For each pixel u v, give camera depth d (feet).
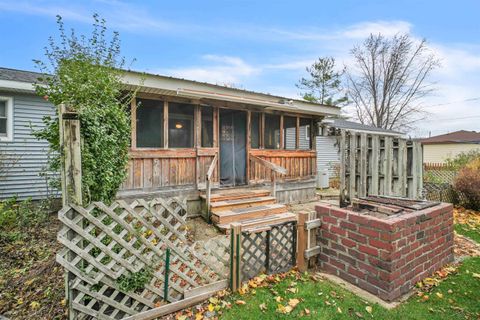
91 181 7.59
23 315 7.79
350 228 9.41
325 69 73.56
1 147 19.20
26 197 19.88
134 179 15.94
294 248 10.64
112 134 9.12
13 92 19.54
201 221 16.97
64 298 8.45
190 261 8.46
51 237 14.49
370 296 8.44
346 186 12.06
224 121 20.52
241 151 21.36
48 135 10.52
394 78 65.92
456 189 22.99
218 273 9.01
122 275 7.38
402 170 11.87
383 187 12.28
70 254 6.56
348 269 9.45
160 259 7.97
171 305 7.77
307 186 24.99
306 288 8.96
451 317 7.33
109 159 8.71
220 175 20.27
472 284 9.21
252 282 9.27
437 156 70.69
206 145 19.26
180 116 18.10
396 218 8.73
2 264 11.27
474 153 35.99
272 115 23.04
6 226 15.61
